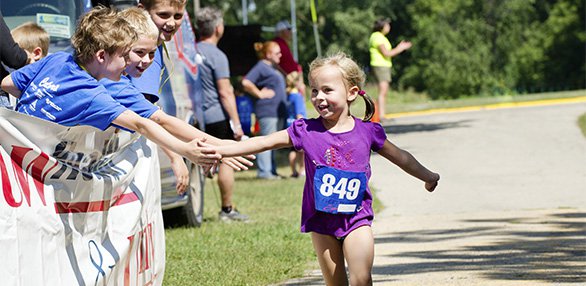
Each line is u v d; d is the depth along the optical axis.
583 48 106.50
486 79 105.94
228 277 12.98
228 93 20.08
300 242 16.02
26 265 7.46
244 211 20.67
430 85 106.88
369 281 9.55
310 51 114.69
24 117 7.52
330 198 9.48
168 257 14.67
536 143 31.66
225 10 105.19
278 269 13.54
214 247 15.58
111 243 9.17
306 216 9.70
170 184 17.02
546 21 110.50
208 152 9.03
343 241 9.60
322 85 9.48
